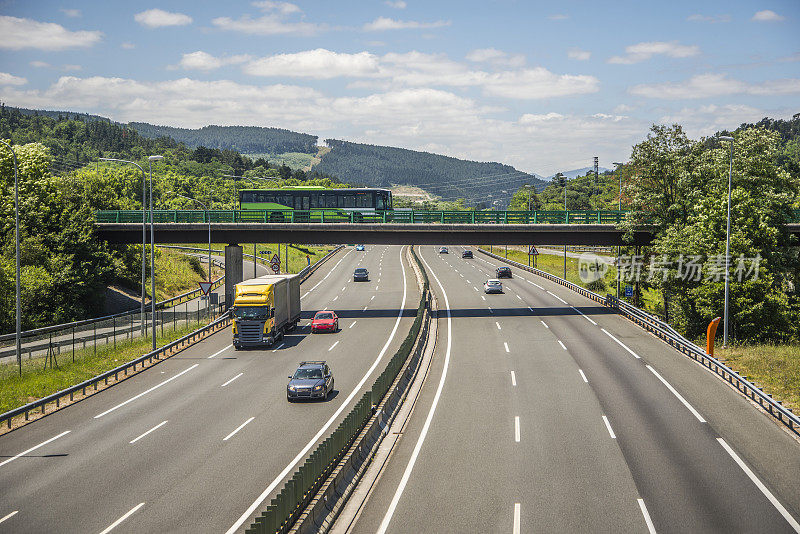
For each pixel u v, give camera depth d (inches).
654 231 2551.7
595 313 2546.8
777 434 1111.0
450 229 2509.8
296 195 3425.2
